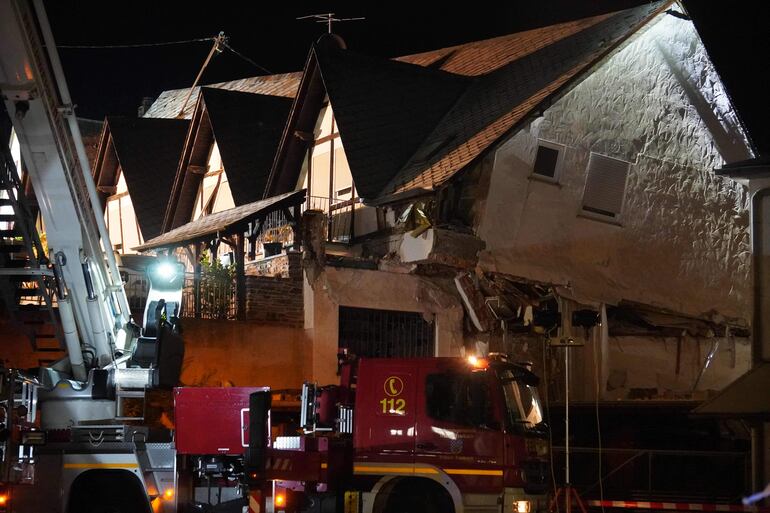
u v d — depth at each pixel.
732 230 26.45
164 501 13.91
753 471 17.53
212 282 22.14
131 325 15.82
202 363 20.36
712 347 26.05
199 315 21.81
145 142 33.66
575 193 24.50
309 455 13.77
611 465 19.08
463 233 22.97
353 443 14.12
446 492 13.88
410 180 23.94
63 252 14.91
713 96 26.03
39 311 17.67
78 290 15.09
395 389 14.05
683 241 25.91
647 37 25.78
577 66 24.45
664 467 18.78
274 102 31.62
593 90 24.91
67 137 14.53
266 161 29.86
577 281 24.22
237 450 13.89
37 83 13.72
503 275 23.28
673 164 25.98
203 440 13.94
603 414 20.56
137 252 31.23
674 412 20.00
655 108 25.84
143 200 32.25
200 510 14.09
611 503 16.19
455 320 22.92
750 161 18.33
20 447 13.85
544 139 24.11
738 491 18.33
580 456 19.45
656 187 25.67
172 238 26.02
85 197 15.06
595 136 24.84
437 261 22.44
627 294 24.95
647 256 25.39
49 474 13.94
